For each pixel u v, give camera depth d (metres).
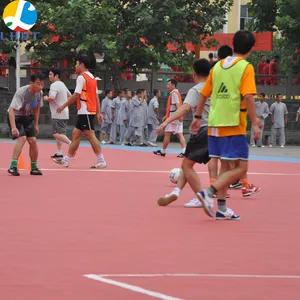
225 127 13.78
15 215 14.27
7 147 33.41
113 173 22.73
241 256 10.97
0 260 10.34
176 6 45.78
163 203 15.84
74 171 22.89
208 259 10.69
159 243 11.77
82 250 11.11
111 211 15.00
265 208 16.05
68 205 15.72
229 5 47.84
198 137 15.08
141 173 23.02
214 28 47.09
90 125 23.62
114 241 11.87
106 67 47.25
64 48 45.94
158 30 45.66
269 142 45.62
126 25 46.53
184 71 47.66
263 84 49.16
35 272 9.67
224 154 13.84
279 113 44.81
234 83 13.70
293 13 48.94
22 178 20.52
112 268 9.98
